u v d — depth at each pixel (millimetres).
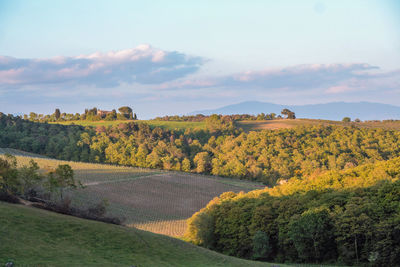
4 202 42531
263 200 81688
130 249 38188
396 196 64062
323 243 63688
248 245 72125
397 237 57656
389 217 60281
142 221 99562
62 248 33031
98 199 107000
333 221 63438
